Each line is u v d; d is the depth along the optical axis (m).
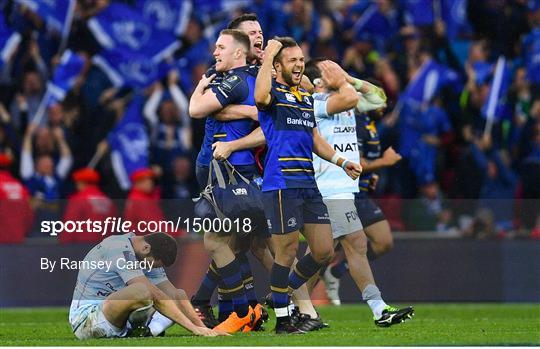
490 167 46.59
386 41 47.50
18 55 45.69
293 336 23.80
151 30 46.00
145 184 39.69
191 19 46.22
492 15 48.84
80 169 45.19
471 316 33.12
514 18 48.72
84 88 45.72
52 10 45.56
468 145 46.66
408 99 46.53
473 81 47.69
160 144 45.66
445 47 47.91
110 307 24.08
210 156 26.39
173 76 46.00
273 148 24.09
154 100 45.94
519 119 47.34
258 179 26.00
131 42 45.88
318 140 25.16
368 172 29.92
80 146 45.28
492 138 47.09
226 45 25.53
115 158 45.50
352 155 27.22
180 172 45.34
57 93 45.44
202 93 25.77
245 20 26.77
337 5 47.72
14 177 44.53
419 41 47.53
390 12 47.91
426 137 46.09
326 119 27.12
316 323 26.08
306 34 46.25
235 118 25.44
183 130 45.97
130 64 45.84
